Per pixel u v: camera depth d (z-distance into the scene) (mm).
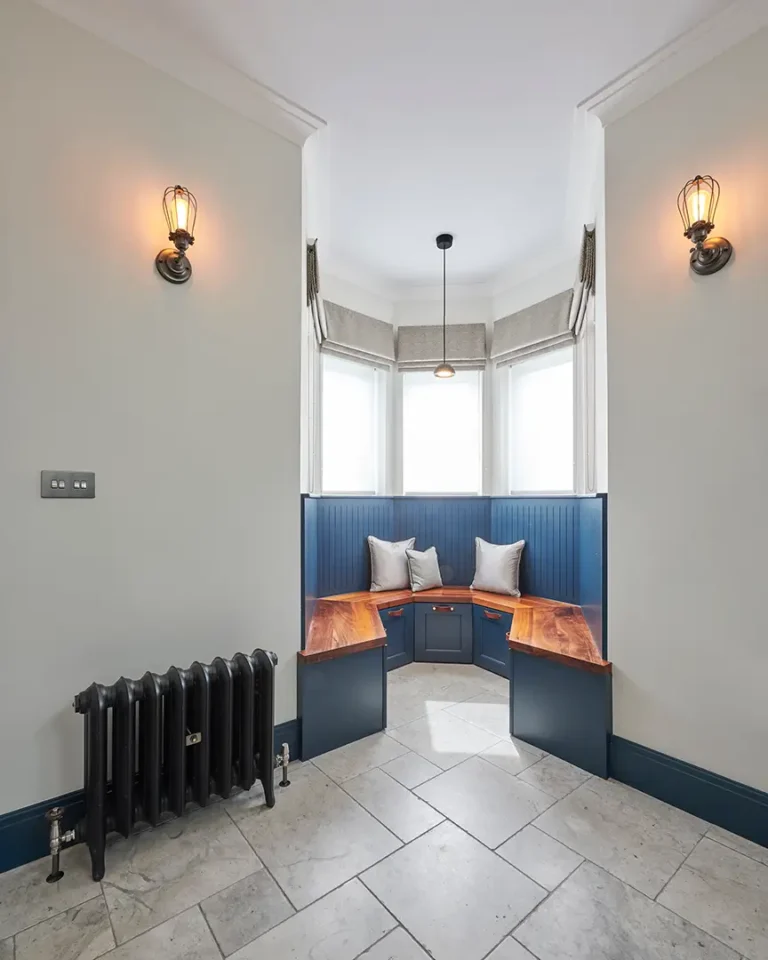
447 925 1265
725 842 1591
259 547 2057
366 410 3986
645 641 1909
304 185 2527
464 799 1813
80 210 1646
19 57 1549
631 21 1717
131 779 1481
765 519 1628
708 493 1762
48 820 1434
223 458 1965
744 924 1271
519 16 1700
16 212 1533
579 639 2332
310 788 1883
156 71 1815
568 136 2320
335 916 1291
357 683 2285
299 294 2217
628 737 1934
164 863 1480
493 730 2381
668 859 1505
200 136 1924
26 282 1548
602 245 2355
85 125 1660
